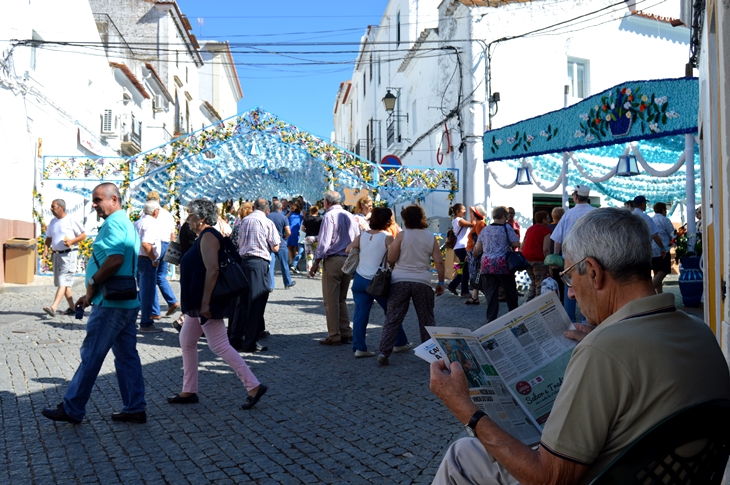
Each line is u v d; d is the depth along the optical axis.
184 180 20.64
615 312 2.16
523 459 2.10
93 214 22.08
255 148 18.77
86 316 11.13
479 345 2.72
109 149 23.86
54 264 11.02
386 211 8.09
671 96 10.30
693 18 8.31
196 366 6.13
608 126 11.38
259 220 8.58
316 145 19.00
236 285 5.79
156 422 5.54
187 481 4.28
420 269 7.67
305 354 8.37
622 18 19.98
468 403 2.31
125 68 24.36
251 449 4.89
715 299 5.15
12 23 15.97
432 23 27.58
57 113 18.83
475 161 18.52
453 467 2.62
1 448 4.87
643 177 18.06
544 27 19.09
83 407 5.39
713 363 2.07
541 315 2.86
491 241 9.29
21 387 6.57
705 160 7.44
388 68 31.12
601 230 2.18
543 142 13.23
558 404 2.03
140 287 9.89
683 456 1.94
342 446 4.95
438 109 21.44
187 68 40.09
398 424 5.48
